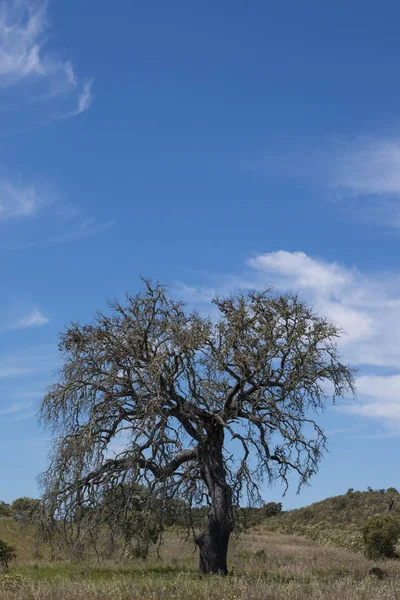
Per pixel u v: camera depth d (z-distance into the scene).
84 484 23.88
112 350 25.00
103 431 24.47
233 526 24.81
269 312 26.52
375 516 39.19
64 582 18.73
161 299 26.06
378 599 15.19
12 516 43.59
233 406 25.83
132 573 23.70
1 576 18.95
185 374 25.02
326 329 26.11
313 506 87.06
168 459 23.98
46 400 25.42
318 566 29.48
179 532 26.69
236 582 17.55
